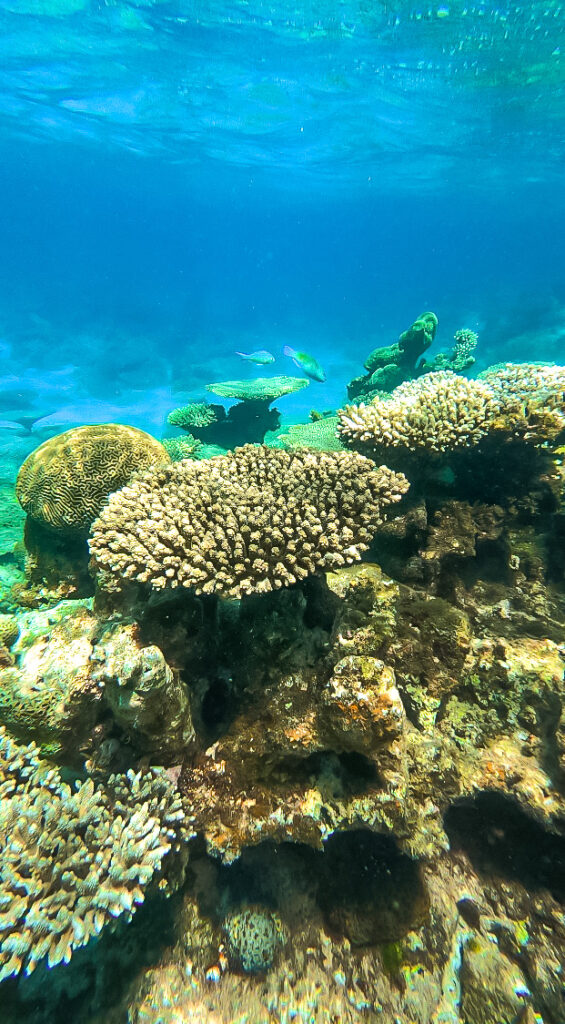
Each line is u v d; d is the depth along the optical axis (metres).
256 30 3.61
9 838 0.54
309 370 2.05
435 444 0.91
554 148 6.43
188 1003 0.58
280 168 8.65
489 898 0.60
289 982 0.58
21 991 0.60
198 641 0.70
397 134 5.64
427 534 0.90
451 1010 0.55
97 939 0.62
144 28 3.72
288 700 0.64
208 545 0.66
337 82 4.26
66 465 0.99
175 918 0.63
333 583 0.70
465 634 0.69
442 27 3.29
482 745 0.66
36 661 0.66
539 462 0.98
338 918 0.60
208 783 0.62
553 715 0.65
